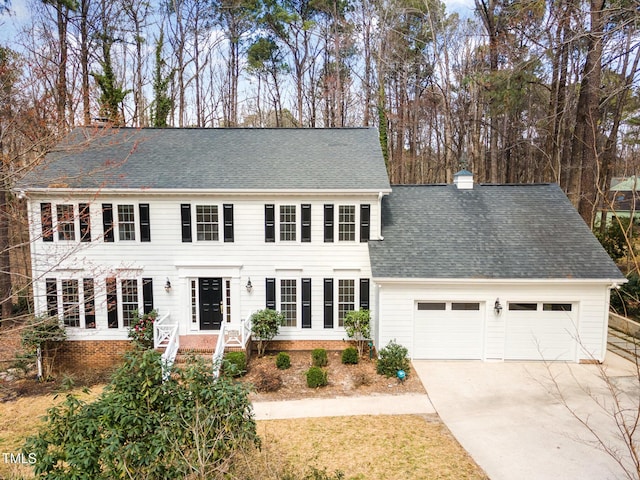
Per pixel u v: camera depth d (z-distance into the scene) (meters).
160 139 18.39
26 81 15.24
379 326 14.79
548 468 8.64
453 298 14.59
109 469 6.29
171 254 15.98
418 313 14.82
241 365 13.51
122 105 23.98
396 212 17.34
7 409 12.73
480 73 23.30
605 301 14.28
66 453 6.30
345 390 12.77
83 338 15.81
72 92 20.06
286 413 11.31
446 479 8.30
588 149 19.06
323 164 17.03
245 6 31.39
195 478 6.43
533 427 10.34
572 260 14.74
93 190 14.89
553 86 23.34
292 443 9.71
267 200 15.95
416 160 38.31
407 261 14.93
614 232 19.84
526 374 13.67
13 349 13.70
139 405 6.78
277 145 18.42
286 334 16.44
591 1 15.66
